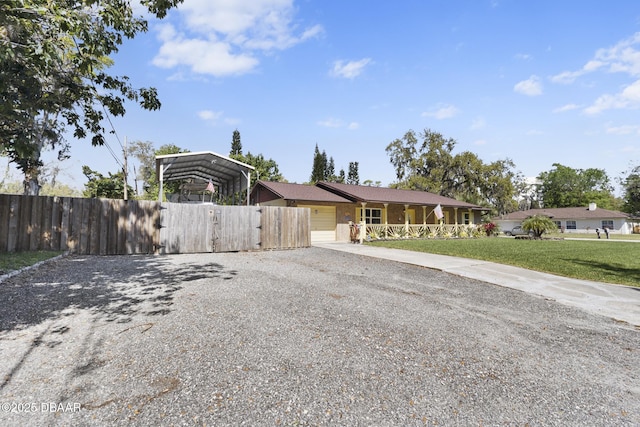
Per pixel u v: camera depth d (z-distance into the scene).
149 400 2.09
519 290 6.14
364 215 18.97
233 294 4.92
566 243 17.77
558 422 2.04
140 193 37.19
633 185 32.91
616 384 2.60
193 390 2.23
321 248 12.58
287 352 2.93
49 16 3.62
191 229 10.35
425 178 37.09
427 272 7.69
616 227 37.69
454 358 2.96
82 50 4.33
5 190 23.38
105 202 9.13
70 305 4.11
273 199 18.00
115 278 5.81
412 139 39.41
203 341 3.11
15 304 4.05
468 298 5.36
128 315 3.81
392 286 6.01
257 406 2.06
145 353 2.81
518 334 3.71
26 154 4.48
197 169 18.67
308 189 19.52
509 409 2.16
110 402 2.06
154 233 9.77
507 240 19.92
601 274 7.76
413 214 23.30
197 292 4.98
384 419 1.98
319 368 2.64
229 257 9.33
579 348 3.37
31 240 8.26
